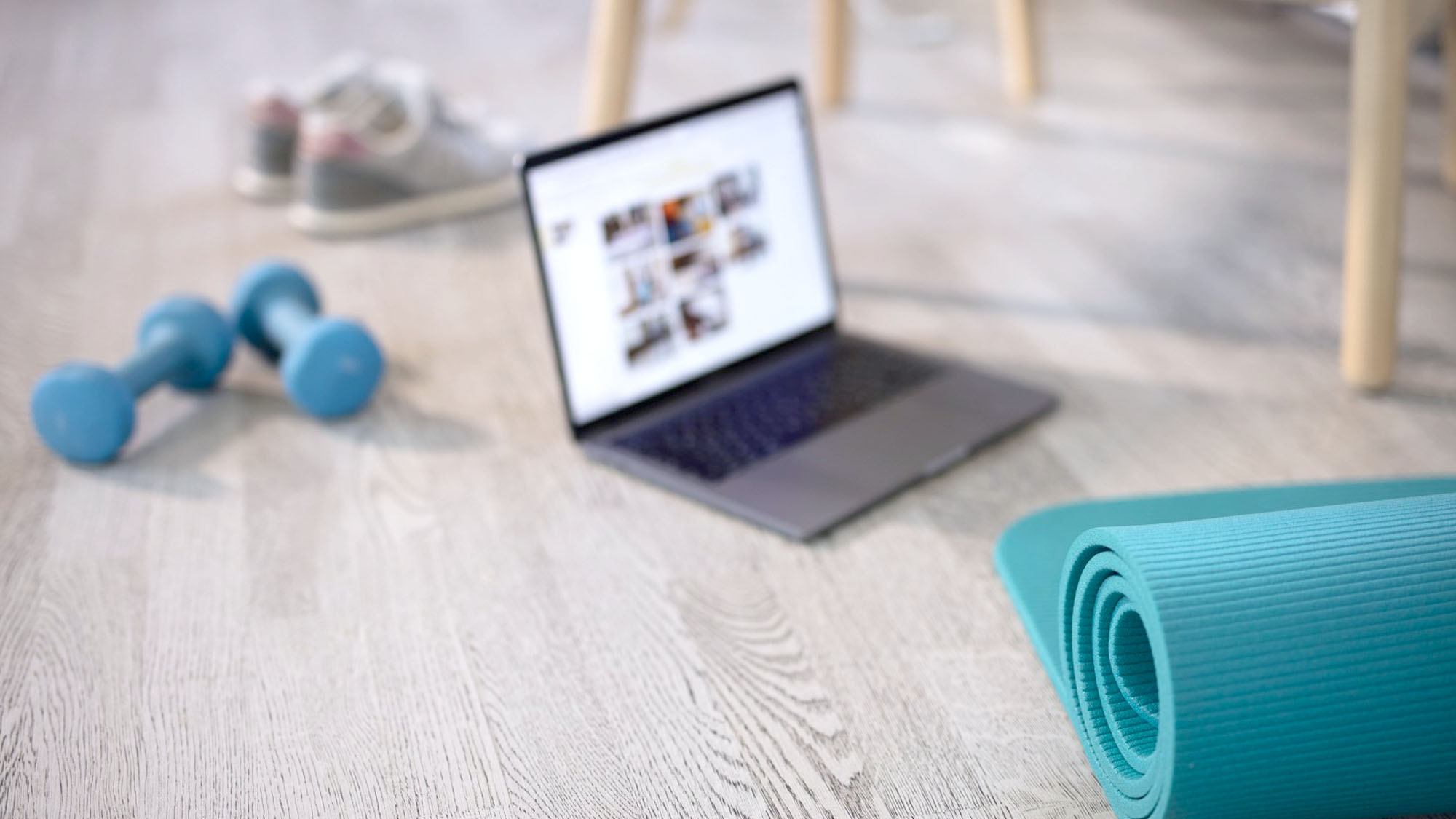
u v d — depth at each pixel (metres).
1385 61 1.19
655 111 2.09
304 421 1.28
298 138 1.84
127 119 2.16
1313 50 2.32
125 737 0.88
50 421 1.17
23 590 1.03
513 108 2.14
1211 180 1.82
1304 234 1.65
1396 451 1.19
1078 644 0.79
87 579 1.05
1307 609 0.69
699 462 1.15
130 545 1.09
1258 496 1.08
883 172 1.88
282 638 0.97
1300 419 1.25
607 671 0.93
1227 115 2.05
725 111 1.27
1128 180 1.83
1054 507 1.09
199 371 1.29
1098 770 0.78
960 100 2.16
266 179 1.85
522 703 0.90
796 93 1.33
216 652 0.96
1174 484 1.14
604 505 1.13
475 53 2.44
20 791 0.83
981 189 1.82
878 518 1.10
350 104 1.78
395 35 2.56
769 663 0.94
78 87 2.31
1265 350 1.38
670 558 1.06
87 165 1.96
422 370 1.37
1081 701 0.80
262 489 1.17
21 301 1.55
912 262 1.61
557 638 0.97
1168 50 2.35
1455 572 0.70
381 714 0.90
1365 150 1.23
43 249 1.69
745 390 1.26
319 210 1.72
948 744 0.86
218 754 0.86
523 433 1.25
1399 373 1.32
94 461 1.20
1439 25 1.92
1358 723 0.69
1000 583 1.01
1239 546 0.72
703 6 2.67
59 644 0.97
